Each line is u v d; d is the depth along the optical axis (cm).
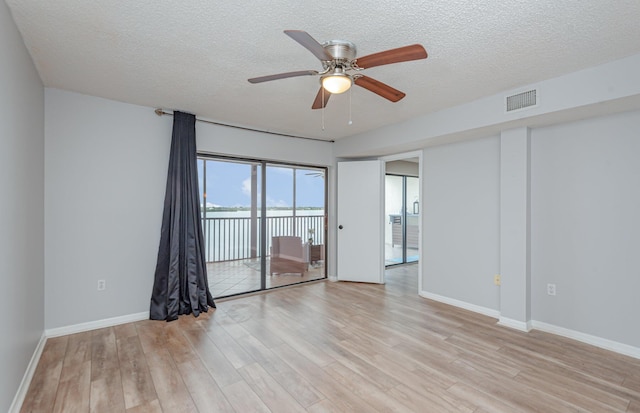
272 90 282
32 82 228
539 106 261
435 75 249
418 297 411
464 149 371
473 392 202
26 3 163
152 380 214
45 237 275
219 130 383
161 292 328
